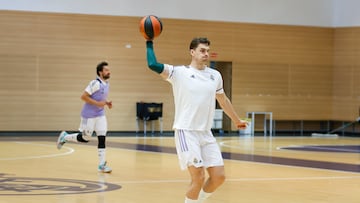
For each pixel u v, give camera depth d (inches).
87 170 531.8
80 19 1116.5
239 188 438.6
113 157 663.1
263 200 384.5
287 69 1248.2
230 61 1213.7
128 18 1143.0
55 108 1103.6
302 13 1254.3
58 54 1105.4
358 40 1241.4
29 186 421.7
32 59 1092.5
